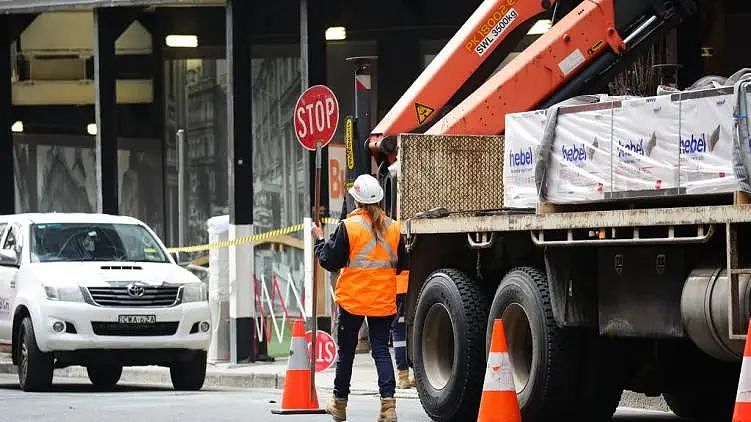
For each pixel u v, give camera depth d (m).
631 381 20.70
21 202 50.59
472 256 22.20
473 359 21.36
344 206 27.25
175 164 48.12
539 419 20.28
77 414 24.22
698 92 17.03
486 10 25.91
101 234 31.53
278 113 45.22
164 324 29.77
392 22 42.31
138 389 31.38
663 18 24.95
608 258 18.72
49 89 49.50
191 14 47.31
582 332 19.75
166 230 48.34
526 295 20.02
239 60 36.00
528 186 20.56
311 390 23.83
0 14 44.47
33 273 30.12
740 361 17.39
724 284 16.80
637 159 17.97
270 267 44.78
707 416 22.19
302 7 35.19
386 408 20.55
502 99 24.31
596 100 19.81
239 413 24.02
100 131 40.88
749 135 16.25
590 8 24.75
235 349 35.47
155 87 48.19
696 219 16.69
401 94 42.34
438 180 23.38
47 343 29.28
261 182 45.69
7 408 25.44
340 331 21.03
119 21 41.22
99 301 29.47
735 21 36.34
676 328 17.66
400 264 20.94
